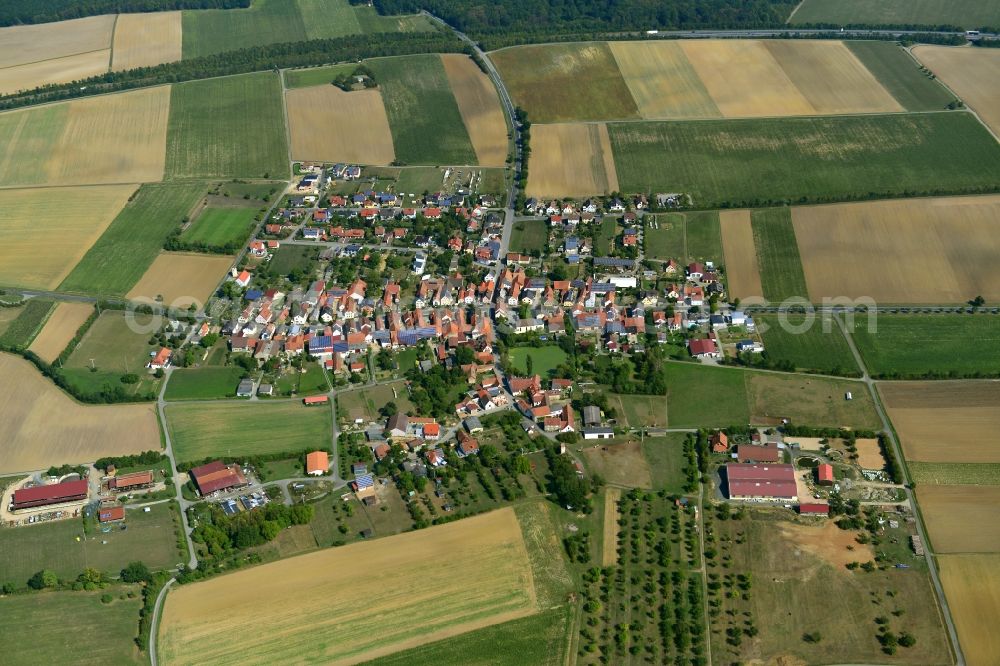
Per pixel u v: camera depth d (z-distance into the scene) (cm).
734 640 17612
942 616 18000
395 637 17712
